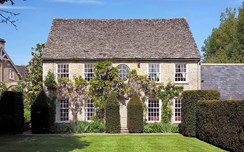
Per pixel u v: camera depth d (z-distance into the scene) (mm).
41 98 26844
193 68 30109
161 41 31406
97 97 29500
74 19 33438
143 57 29703
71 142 20828
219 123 18750
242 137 15523
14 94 25922
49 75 29297
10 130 25859
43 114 26641
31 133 26750
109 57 29594
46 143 20312
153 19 33750
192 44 31094
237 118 16188
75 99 29562
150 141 21422
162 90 29875
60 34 31734
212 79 31469
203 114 21812
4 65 49406
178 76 30172
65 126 27562
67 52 29984
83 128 27391
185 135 24812
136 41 31375
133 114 27344
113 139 22453
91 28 32688
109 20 33594
